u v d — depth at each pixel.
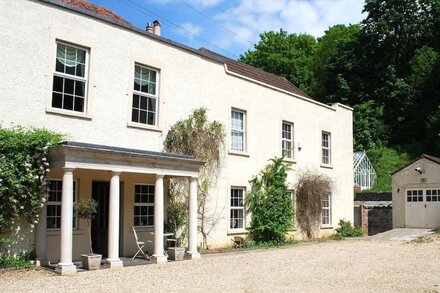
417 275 11.86
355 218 30.53
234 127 20.27
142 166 13.76
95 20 14.65
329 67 54.69
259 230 20.25
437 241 20.92
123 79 15.38
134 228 15.60
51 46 13.40
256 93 21.33
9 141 11.90
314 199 23.69
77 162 12.19
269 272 12.18
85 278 10.95
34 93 12.96
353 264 13.91
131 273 11.80
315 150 25.05
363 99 51.81
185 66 17.73
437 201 26.47
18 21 12.75
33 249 12.55
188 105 17.73
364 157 41.41
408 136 50.22
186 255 15.06
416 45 53.69
